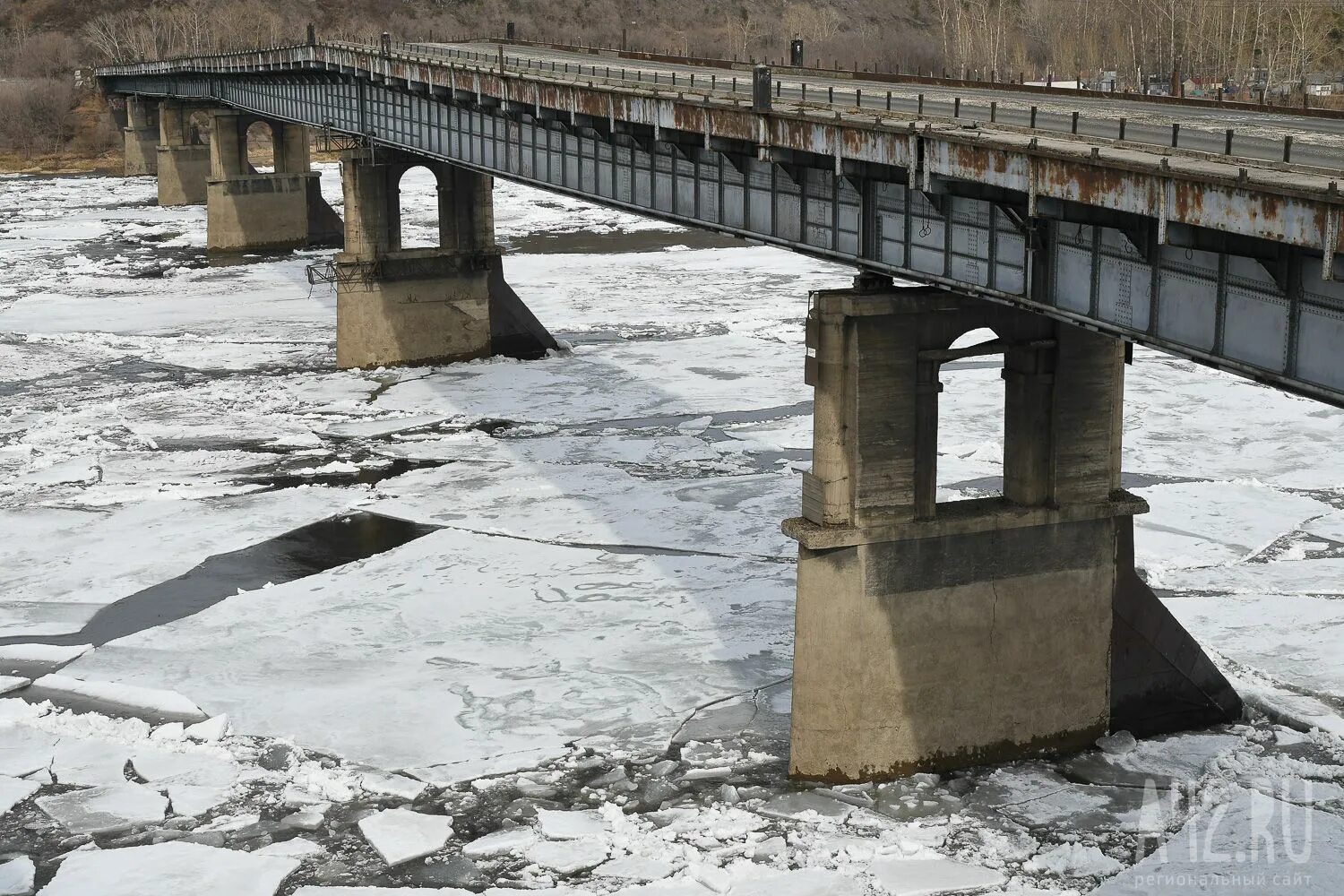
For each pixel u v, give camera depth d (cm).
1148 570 4684
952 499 5297
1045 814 3256
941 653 3416
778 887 2948
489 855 3116
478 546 5034
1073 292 2806
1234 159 2559
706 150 4228
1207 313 2483
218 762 3541
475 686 3916
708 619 4328
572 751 3553
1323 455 5978
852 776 3406
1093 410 3431
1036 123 3519
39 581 4806
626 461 6094
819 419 3303
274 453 6369
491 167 6244
